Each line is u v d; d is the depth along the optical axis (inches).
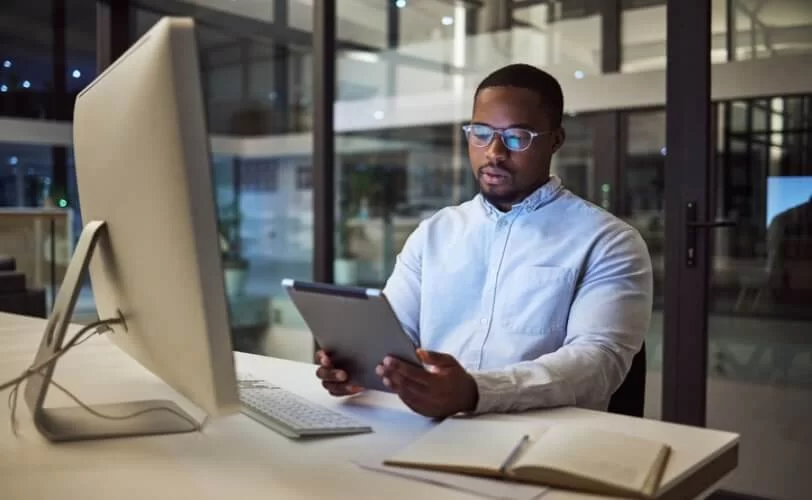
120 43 181.2
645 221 172.2
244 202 363.3
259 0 213.8
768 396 109.3
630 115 179.2
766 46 108.2
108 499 32.9
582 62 190.4
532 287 62.2
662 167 114.0
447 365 45.5
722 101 104.9
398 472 36.2
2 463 37.9
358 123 234.4
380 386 49.1
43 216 160.2
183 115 32.6
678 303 105.6
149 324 39.4
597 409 52.7
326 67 142.9
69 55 233.6
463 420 43.4
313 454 39.3
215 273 34.0
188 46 32.6
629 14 175.2
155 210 35.1
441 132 255.9
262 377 57.2
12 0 257.6
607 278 59.4
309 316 50.1
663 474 34.7
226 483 34.9
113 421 44.5
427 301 68.4
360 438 42.1
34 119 262.7
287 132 338.3
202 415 46.4
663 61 119.0
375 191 254.4
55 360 42.6
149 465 37.6
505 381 46.5
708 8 101.9
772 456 105.8
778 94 109.4
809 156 111.3
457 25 223.6
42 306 125.8
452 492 33.6
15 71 264.5
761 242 109.1
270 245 339.0
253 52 306.3
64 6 231.9
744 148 107.7
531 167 63.4
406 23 226.1
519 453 37.0
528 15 204.8
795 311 111.3
